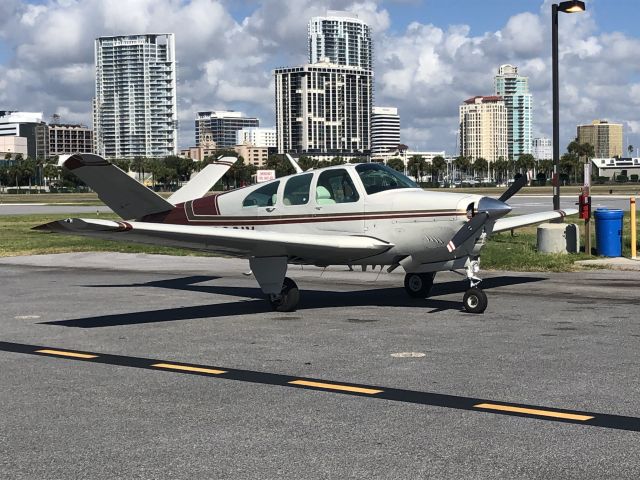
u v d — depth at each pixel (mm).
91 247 24312
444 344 8414
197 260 20156
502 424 5414
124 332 9602
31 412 5895
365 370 7203
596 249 17891
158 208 13273
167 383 6824
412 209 10875
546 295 12297
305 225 11898
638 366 7188
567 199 53094
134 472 4562
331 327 9750
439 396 6203
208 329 9766
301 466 4617
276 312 11203
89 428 5457
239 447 4988
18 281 15695
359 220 11383
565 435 5141
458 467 4559
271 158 143500
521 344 8328
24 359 7969
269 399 6215
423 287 12227
